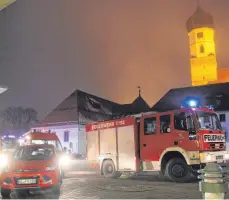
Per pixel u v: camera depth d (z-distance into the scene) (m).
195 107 13.15
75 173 19.95
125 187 11.93
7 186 10.02
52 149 12.02
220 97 45.50
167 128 13.46
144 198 9.41
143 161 14.27
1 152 19.31
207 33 74.88
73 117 49.53
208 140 12.64
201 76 73.19
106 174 15.78
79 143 48.28
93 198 9.70
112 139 15.69
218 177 6.21
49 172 10.29
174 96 50.06
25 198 9.96
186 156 12.70
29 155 11.69
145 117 14.39
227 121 43.06
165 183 12.80
